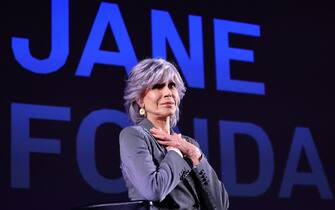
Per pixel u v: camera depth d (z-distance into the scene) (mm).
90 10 7051
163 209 3000
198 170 3109
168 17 7465
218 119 7504
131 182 3074
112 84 7000
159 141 3160
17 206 6379
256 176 7578
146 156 3039
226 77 7641
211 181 3143
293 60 8094
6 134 6445
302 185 7781
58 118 6676
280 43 8062
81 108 6809
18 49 6652
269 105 7828
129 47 7172
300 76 8086
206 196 3125
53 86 6727
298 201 7715
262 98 7809
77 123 6762
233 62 7727
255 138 7652
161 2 7473
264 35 7996
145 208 2855
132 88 3305
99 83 6945
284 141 7812
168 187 2938
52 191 6535
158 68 3264
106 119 6898
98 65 6977
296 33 8188
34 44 6730
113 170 6844
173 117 3416
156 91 3270
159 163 3102
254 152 7621
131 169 3033
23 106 6559
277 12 8133
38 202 6457
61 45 6840
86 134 6777
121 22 7191
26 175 6453
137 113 3344
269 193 7598
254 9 7996
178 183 3059
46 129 6613
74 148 6695
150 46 7309
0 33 6621
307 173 7844
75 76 6844
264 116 7770
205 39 7629
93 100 6883
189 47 7523
